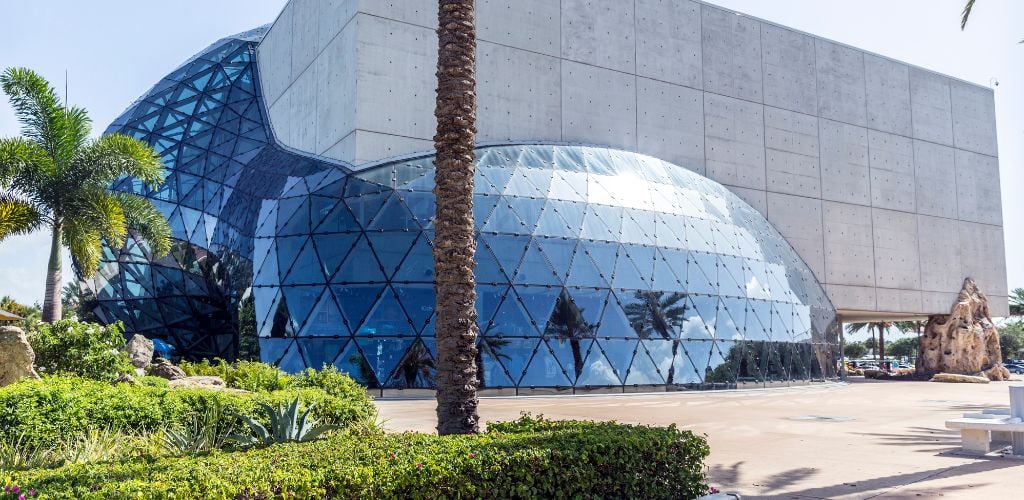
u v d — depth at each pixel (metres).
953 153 49.03
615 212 31.02
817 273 41.72
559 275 27.91
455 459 6.38
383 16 30.67
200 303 35.50
